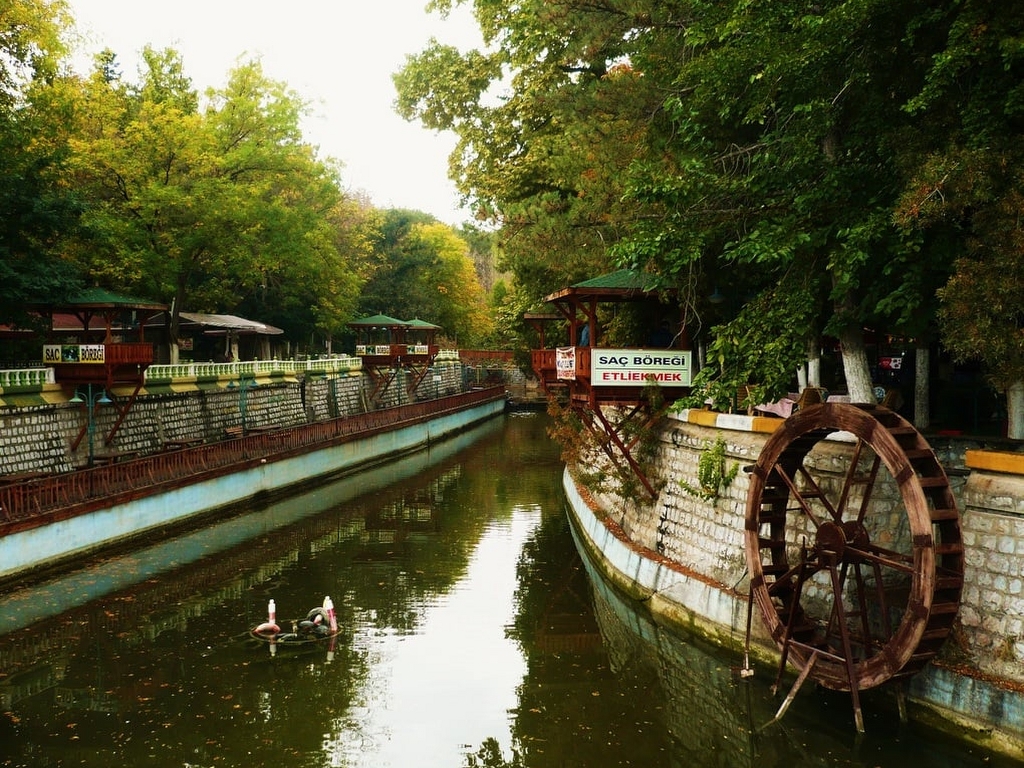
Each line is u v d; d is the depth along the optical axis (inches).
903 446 410.6
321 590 749.9
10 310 918.4
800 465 490.9
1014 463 394.9
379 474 1451.8
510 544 935.7
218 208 1266.0
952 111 425.7
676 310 792.3
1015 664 381.7
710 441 601.6
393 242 2960.1
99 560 820.0
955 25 386.9
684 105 632.4
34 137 996.6
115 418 1003.9
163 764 422.6
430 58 1194.6
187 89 1583.4
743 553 557.6
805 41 442.3
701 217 553.9
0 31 946.1
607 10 792.3
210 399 1240.2
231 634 628.4
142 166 1241.4
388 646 602.5
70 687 525.7
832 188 471.2
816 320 583.8
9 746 443.5
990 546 400.2
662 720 468.8
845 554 424.5
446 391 2564.0
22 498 743.1
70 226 961.5
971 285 398.3
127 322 1577.3
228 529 995.3
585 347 697.0
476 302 3336.6
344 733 458.6
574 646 598.5
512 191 1076.5
